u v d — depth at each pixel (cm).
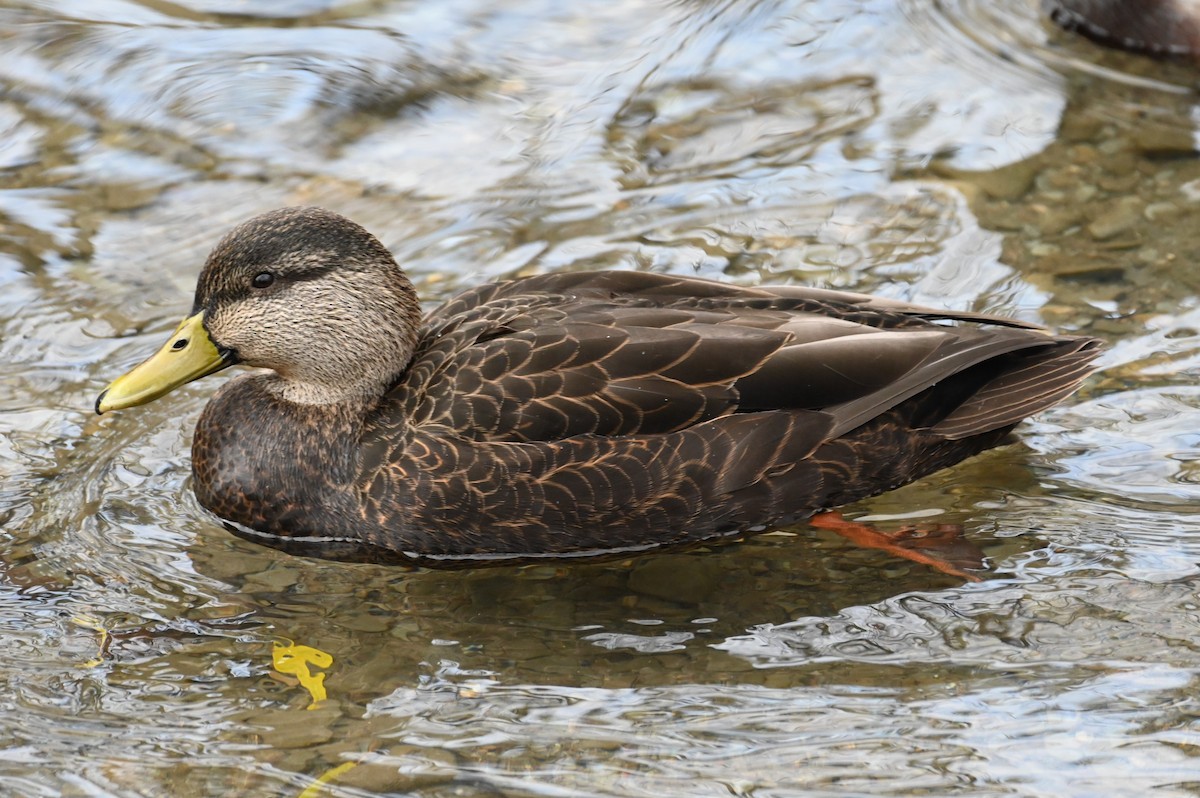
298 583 1089
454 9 1816
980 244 1420
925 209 1472
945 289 1364
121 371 1297
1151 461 1176
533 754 920
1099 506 1134
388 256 1126
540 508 1054
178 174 1541
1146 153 1528
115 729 945
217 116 1620
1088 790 870
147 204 1498
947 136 1575
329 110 1633
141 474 1202
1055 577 1066
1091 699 944
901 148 1564
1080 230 1429
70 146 1578
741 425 1057
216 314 1122
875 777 890
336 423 1116
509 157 1568
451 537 1076
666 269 1402
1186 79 1645
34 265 1416
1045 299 1342
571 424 1048
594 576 1095
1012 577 1069
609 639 1030
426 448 1061
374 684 987
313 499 1102
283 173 1543
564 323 1092
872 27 1758
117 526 1141
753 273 1395
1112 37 1700
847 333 1092
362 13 1809
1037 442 1207
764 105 1642
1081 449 1194
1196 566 1066
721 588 1077
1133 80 1647
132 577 1088
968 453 1141
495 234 1454
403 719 952
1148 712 930
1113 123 1577
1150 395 1238
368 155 1573
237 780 900
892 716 941
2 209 1484
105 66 1695
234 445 1134
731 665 999
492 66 1712
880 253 1416
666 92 1666
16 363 1308
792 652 1009
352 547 1105
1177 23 1661
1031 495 1152
